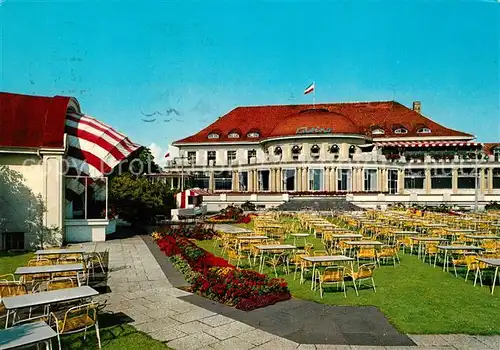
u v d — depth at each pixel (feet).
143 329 29.81
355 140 188.85
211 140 222.48
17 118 71.97
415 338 28.22
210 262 52.37
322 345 26.99
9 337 21.68
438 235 69.82
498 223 83.76
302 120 195.21
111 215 90.17
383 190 181.68
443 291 40.06
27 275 37.04
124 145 82.69
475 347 26.78
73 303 35.06
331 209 142.41
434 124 216.95
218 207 167.84
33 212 70.13
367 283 43.32
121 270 49.85
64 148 70.90
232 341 27.66
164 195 113.60
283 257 52.34
